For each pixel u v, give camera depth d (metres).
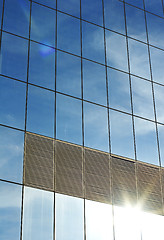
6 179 24.69
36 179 25.59
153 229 28.02
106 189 27.73
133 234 27.22
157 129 31.91
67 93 29.39
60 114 28.45
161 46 35.69
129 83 32.44
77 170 27.30
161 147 31.39
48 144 27.09
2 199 24.11
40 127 27.31
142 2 36.75
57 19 31.56
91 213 26.44
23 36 29.47
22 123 26.80
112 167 28.73
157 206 29.02
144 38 35.16
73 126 28.56
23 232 23.83
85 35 32.28
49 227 24.70
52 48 30.31
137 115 31.58
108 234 26.38
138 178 29.33
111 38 33.44
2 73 27.53
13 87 27.53
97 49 32.28
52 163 26.62
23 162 25.66
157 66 34.53
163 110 32.97
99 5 34.16
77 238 25.27
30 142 26.50
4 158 25.22
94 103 30.16
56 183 26.14
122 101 31.44
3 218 23.69
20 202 24.50
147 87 33.12
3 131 25.92
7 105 26.81
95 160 28.30
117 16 34.66
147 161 30.33
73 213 25.83
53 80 29.27
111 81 31.70
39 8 31.12
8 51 28.42
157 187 29.75
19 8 30.20
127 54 33.56
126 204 27.97
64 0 32.62
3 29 28.86
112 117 30.41
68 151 27.59
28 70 28.61
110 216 27.00
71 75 30.17
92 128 29.23
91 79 30.92
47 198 25.41
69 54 30.83
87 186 27.14
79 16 32.72
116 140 29.81
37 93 28.23
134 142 30.45
